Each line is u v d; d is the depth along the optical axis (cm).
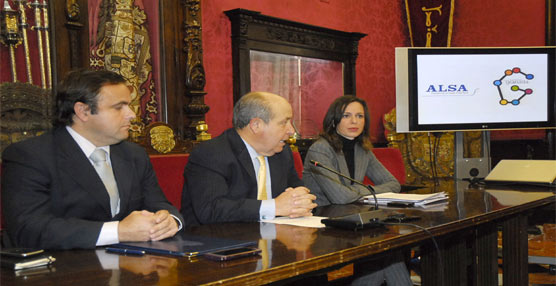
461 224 179
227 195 209
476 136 521
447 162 514
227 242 140
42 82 283
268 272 113
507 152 582
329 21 507
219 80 404
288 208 194
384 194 254
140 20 338
